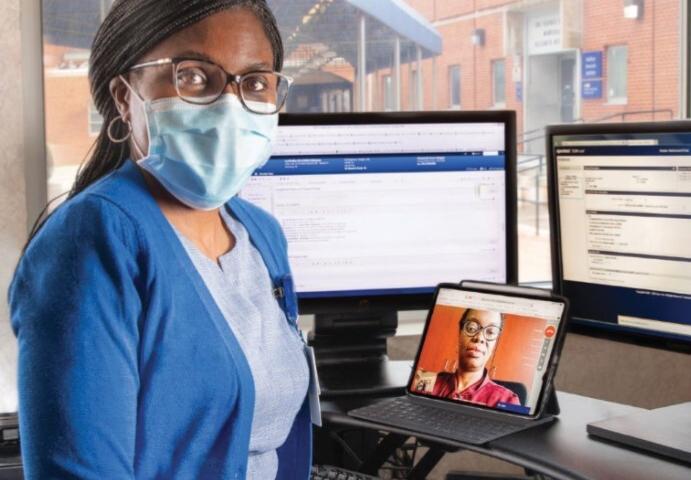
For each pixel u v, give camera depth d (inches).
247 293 42.7
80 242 35.2
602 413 63.9
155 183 40.9
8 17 78.2
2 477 68.0
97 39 40.8
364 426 62.2
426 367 66.3
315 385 45.3
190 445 37.7
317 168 71.7
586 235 65.6
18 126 79.2
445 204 73.6
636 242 62.8
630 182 62.7
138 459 36.4
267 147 43.1
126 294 35.7
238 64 40.2
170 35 39.2
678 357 89.4
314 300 72.7
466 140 73.4
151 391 36.4
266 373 40.9
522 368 62.4
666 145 60.6
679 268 60.6
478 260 74.5
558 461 53.7
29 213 80.3
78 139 82.4
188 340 37.6
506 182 74.2
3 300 78.7
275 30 43.0
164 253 37.9
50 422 33.5
